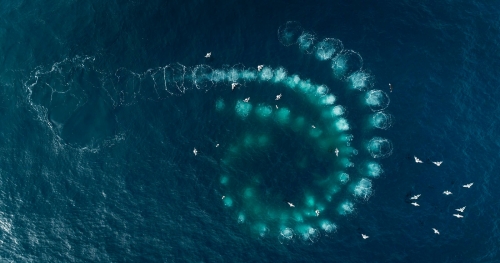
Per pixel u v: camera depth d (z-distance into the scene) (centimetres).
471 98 6619
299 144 6531
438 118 6550
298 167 6444
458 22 6781
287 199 6334
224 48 6712
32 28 6731
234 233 6212
